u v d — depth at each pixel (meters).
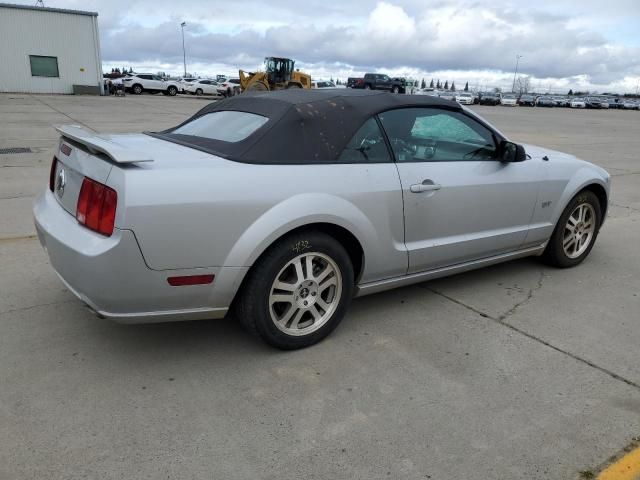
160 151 3.00
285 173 2.94
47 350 3.12
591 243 4.91
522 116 33.59
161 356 3.11
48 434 2.41
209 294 2.80
